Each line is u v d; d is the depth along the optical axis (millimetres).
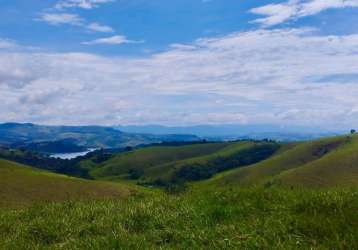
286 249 9297
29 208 16531
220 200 13914
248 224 11156
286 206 12359
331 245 9305
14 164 162875
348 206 11242
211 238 10523
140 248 10359
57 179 101312
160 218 12695
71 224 13078
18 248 11398
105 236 11602
